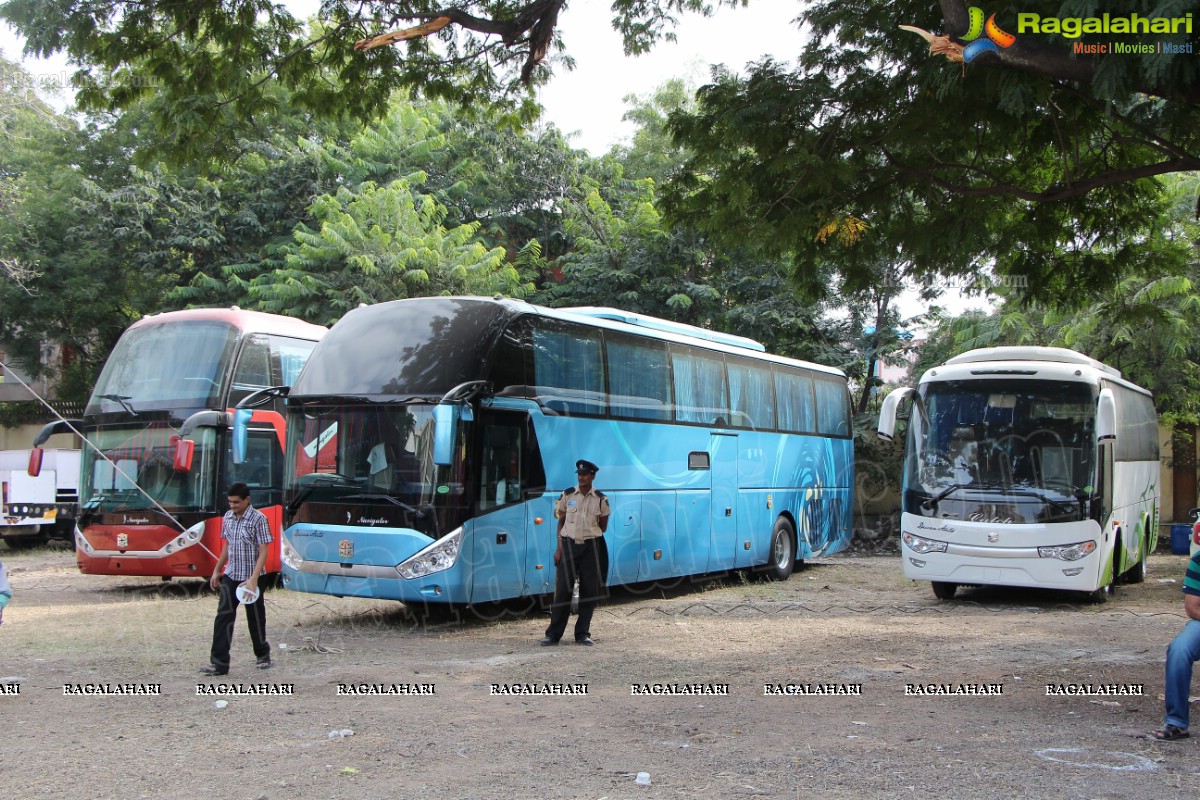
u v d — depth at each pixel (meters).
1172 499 27.61
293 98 13.10
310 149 28.42
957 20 8.27
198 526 14.76
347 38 12.60
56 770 6.19
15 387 33.25
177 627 12.19
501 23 11.95
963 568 14.33
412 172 29.58
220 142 12.67
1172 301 22.50
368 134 29.48
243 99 12.30
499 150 30.47
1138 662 9.95
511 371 12.36
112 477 15.30
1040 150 11.93
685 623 12.90
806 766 6.25
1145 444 18.91
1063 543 13.88
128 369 15.79
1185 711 6.85
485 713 7.75
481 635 11.83
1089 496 13.91
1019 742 6.84
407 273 24.34
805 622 12.97
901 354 27.83
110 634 11.61
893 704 8.08
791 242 11.11
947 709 7.89
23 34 11.33
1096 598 14.90
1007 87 8.70
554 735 7.06
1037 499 14.07
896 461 26.70
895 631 12.12
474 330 12.14
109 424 15.50
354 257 24.11
